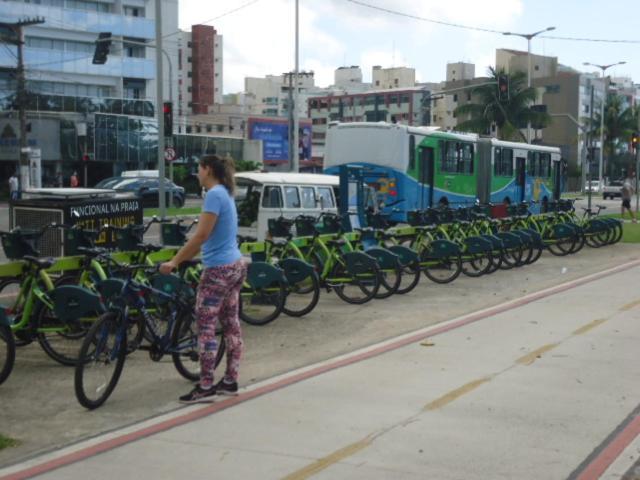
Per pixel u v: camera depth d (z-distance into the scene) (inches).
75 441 223.1
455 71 4709.6
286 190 635.5
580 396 266.8
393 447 216.1
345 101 4891.7
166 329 275.9
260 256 463.2
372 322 411.8
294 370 304.7
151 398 266.8
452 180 1021.8
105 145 2028.8
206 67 4074.8
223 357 320.5
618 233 895.7
